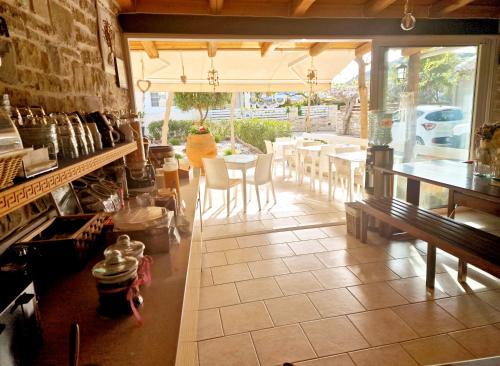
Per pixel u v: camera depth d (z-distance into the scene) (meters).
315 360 1.88
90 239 1.29
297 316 2.27
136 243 1.16
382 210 2.97
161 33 3.33
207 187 4.69
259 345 2.01
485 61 3.96
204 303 2.46
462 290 2.50
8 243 1.13
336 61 6.01
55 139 1.10
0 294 0.75
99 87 2.43
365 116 5.53
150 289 1.08
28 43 1.41
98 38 2.44
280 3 3.46
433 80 4.01
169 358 0.77
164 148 3.19
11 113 1.06
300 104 12.11
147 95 12.63
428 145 4.18
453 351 1.91
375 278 2.72
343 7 3.58
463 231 2.40
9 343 0.72
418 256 3.10
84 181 1.83
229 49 5.12
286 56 5.58
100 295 0.93
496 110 4.08
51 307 0.99
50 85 1.62
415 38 3.76
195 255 1.96
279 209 4.70
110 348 0.81
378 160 3.45
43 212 1.38
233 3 3.39
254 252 3.31
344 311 2.30
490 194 2.22
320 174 5.47
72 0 1.95
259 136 9.63
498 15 3.84
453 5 3.43
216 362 1.89
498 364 1.08
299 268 2.94
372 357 1.89
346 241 3.50
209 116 11.21
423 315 2.23
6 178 0.71
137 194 2.25
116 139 1.91
